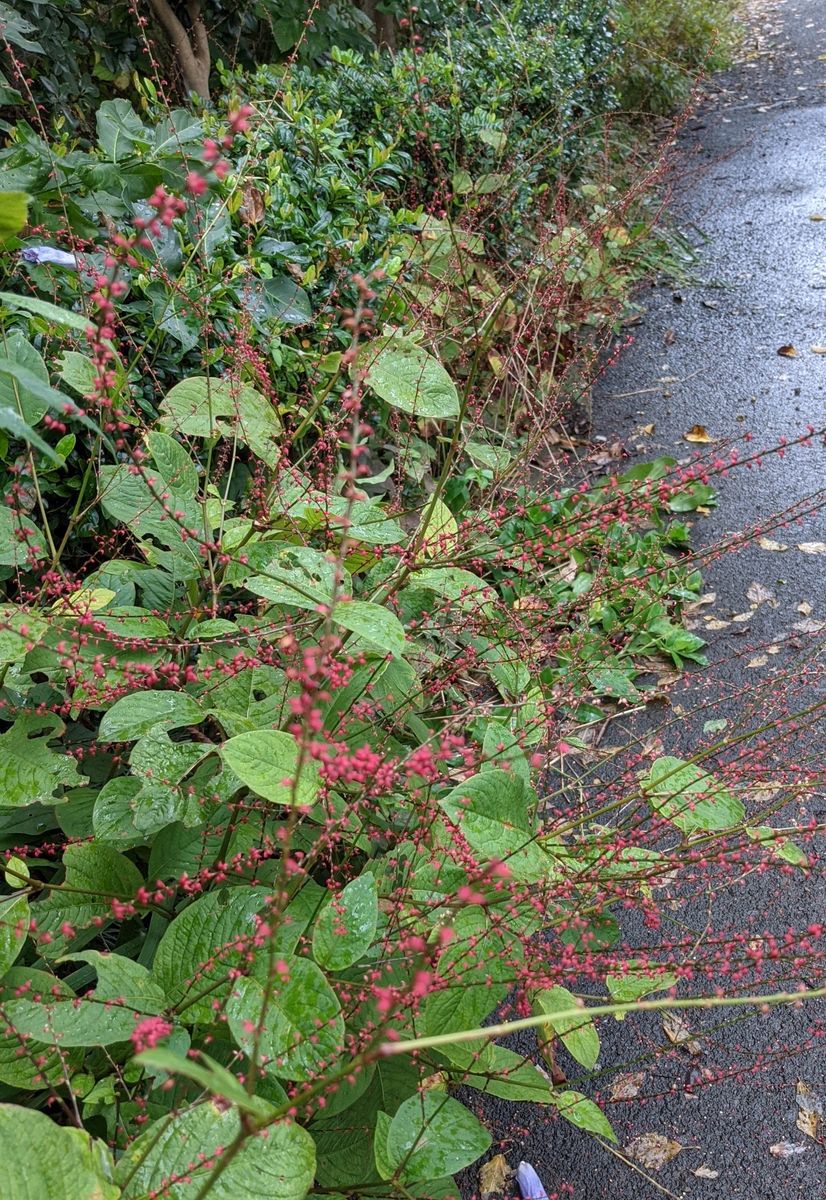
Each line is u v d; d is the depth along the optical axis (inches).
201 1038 65.1
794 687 115.0
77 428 97.1
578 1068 93.3
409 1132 57.1
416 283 155.5
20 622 69.7
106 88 204.1
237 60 238.7
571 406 204.5
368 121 189.9
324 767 53.6
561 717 114.3
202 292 107.8
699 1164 86.3
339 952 56.3
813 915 105.2
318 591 69.6
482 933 62.0
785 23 538.3
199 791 69.1
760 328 239.6
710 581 161.5
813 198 308.8
